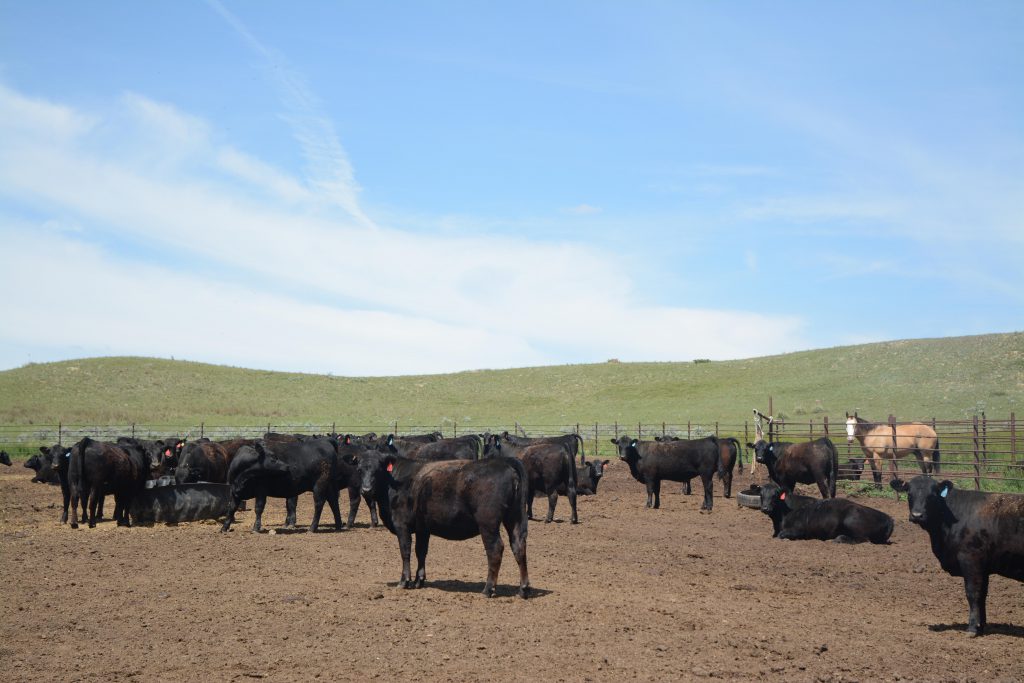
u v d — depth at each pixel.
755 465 34.00
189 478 21.25
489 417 74.62
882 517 17.64
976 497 10.48
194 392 87.06
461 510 11.81
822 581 13.70
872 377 78.25
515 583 12.93
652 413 70.94
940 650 9.52
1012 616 11.43
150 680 8.12
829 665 8.84
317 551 15.67
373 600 11.48
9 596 11.71
